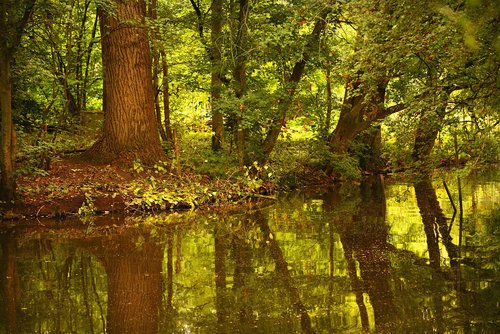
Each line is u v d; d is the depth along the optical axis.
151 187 14.94
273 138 18.77
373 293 7.94
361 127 20.89
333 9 13.09
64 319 7.05
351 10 9.87
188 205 15.34
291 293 8.06
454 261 9.45
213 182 16.80
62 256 10.20
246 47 16.97
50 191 13.84
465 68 9.02
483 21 4.63
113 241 11.44
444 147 10.92
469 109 9.38
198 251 10.68
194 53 20.73
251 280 8.76
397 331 6.50
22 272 9.16
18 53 13.77
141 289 8.30
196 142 21.00
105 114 16.33
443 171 10.71
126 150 15.87
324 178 21.22
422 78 11.28
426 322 6.75
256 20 17.28
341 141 21.27
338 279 8.68
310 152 21.31
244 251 10.66
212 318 7.07
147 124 16.16
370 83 10.87
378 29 9.08
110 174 15.21
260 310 7.36
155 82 19.55
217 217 14.27
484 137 9.30
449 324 6.66
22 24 11.71
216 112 18.42
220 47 17.67
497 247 10.14
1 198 12.92
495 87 8.37
